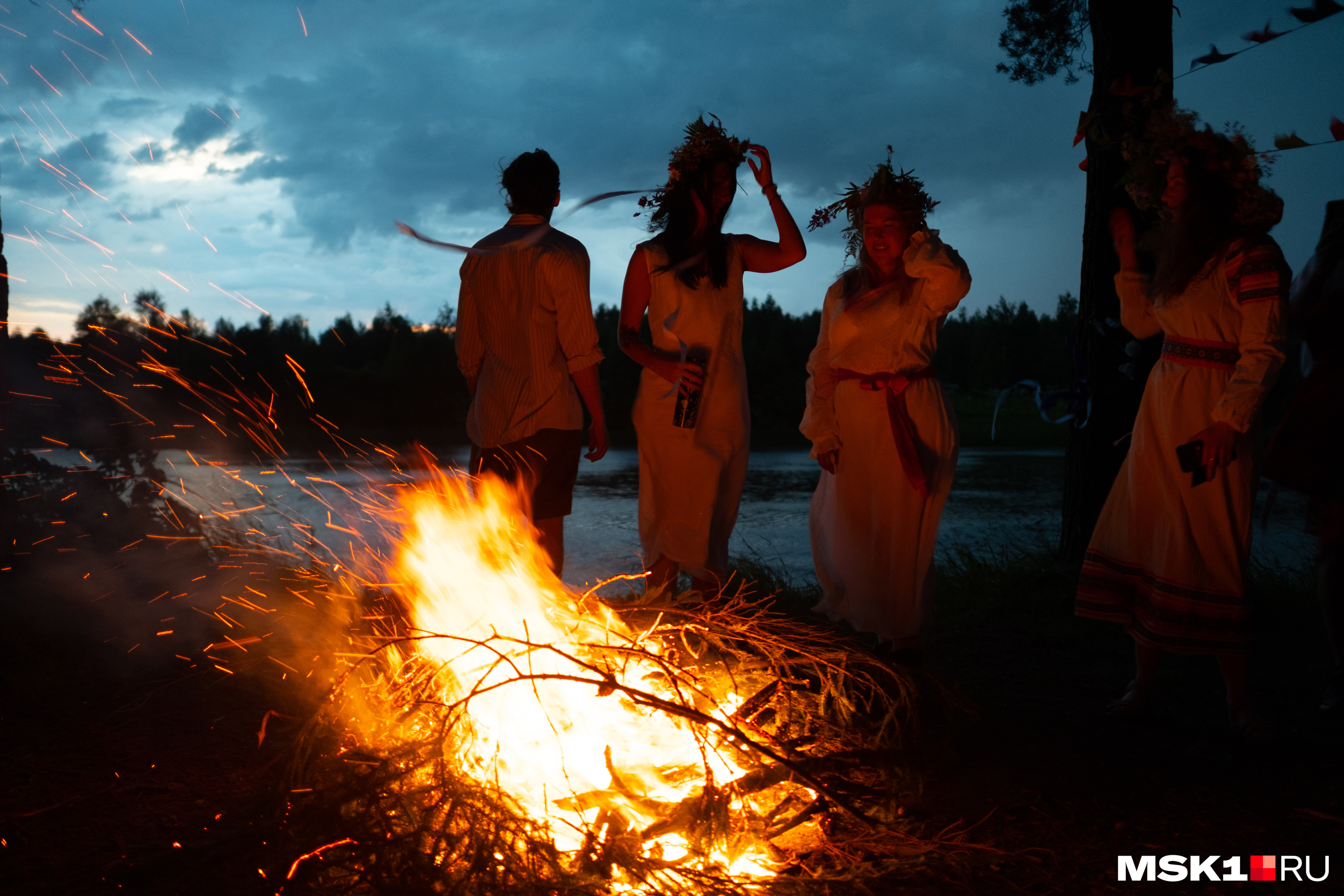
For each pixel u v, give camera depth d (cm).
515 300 369
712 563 388
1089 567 342
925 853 226
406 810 204
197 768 272
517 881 190
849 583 357
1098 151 542
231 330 2586
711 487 378
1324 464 350
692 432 374
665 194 379
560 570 386
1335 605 346
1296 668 407
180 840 223
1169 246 324
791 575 690
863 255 359
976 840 235
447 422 3544
